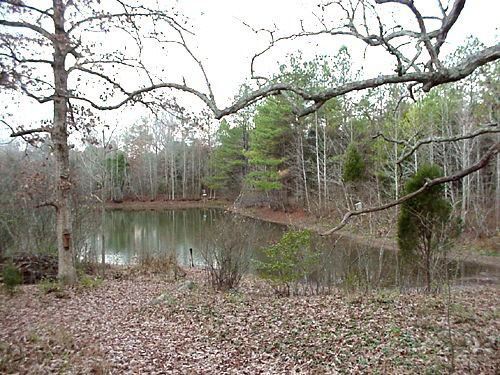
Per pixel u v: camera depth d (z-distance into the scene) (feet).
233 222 39.88
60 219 36.58
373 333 22.61
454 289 36.60
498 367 17.42
